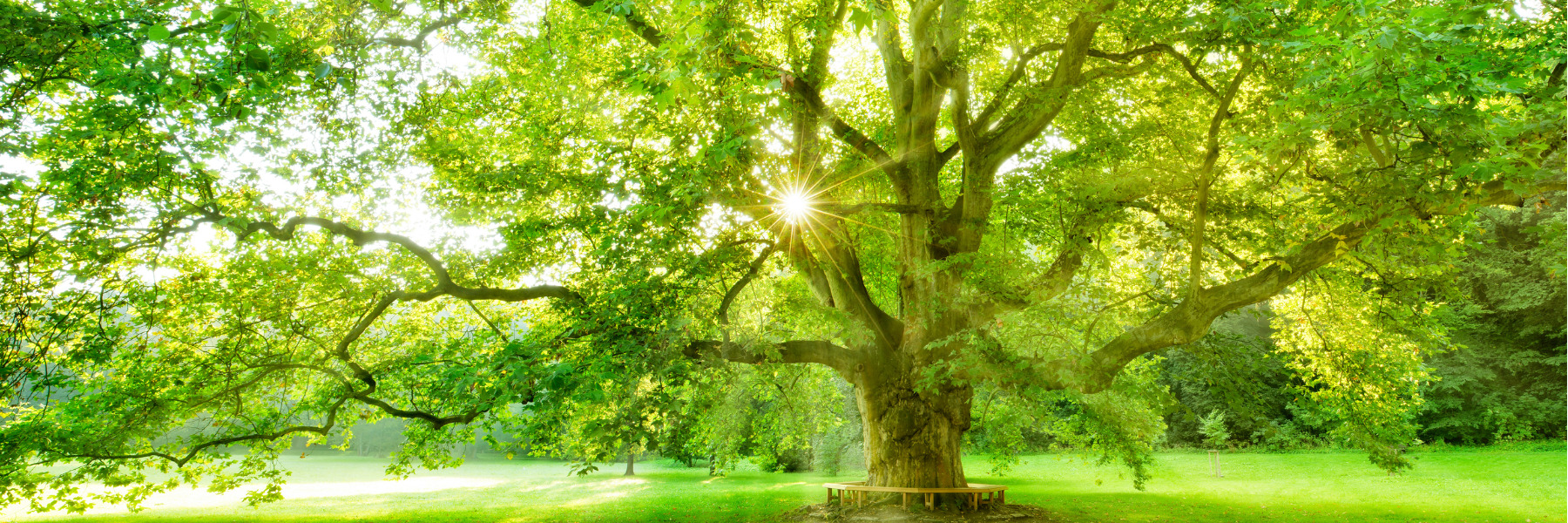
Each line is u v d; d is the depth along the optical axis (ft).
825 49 40.60
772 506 55.83
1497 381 113.91
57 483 42.24
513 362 27.09
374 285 43.88
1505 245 114.62
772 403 57.31
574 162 45.03
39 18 26.66
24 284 34.06
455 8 41.39
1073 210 38.32
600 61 44.86
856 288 45.27
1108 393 46.50
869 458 45.83
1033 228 41.86
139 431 38.52
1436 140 24.68
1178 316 38.58
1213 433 84.53
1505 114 27.25
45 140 33.83
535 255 45.57
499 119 47.06
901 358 44.42
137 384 40.40
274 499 46.09
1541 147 23.75
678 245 38.52
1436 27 20.33
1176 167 40.34
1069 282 41.86
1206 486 71.05
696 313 37.52
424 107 42.22
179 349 42.39
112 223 34.50
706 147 28.09
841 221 46.06
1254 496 60.95
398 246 45.42
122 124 32.04
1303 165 35.27
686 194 32.27
